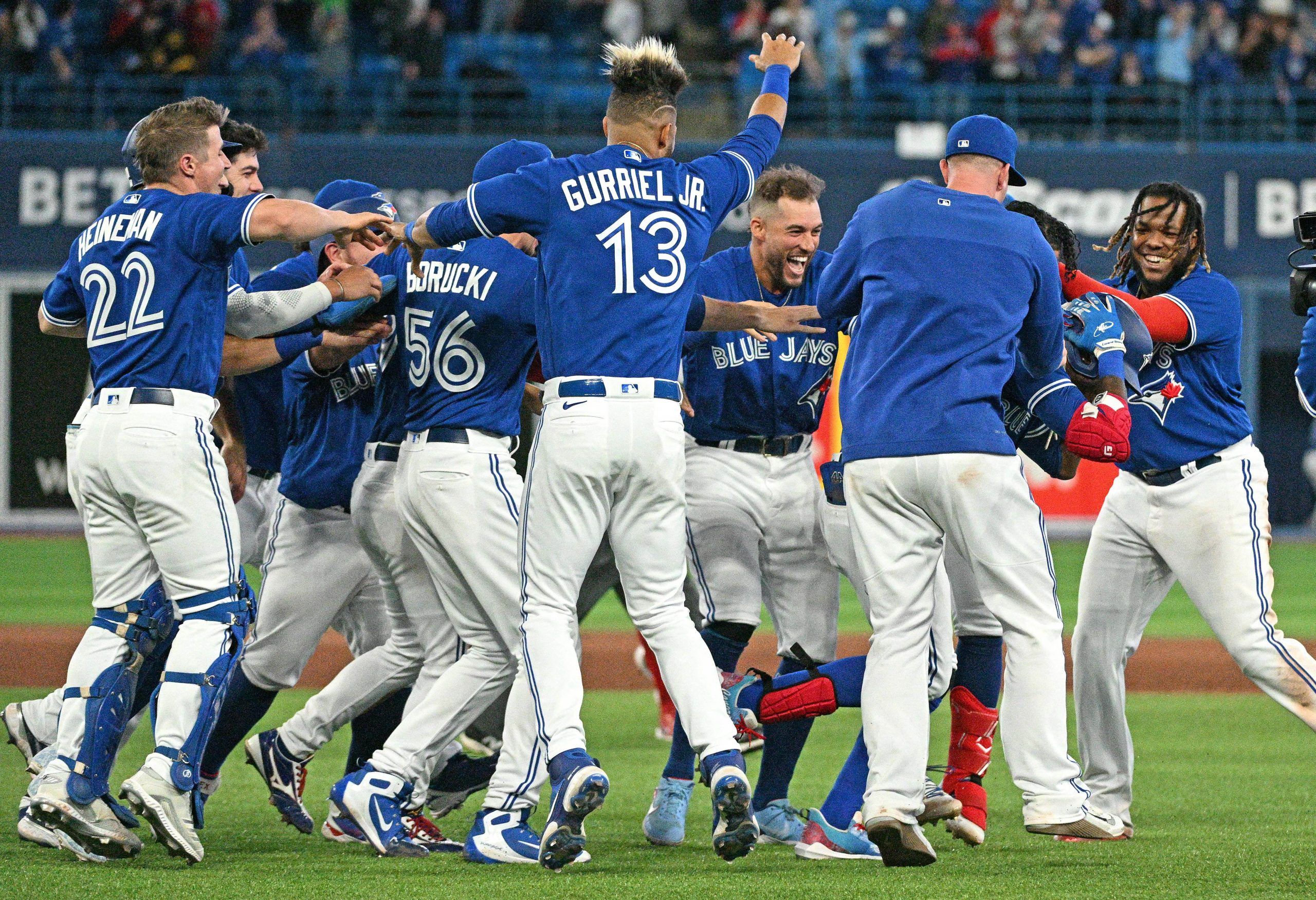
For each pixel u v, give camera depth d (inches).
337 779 927.0
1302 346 759.7
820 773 966.4
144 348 668.1
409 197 2711.6
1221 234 2719.0
